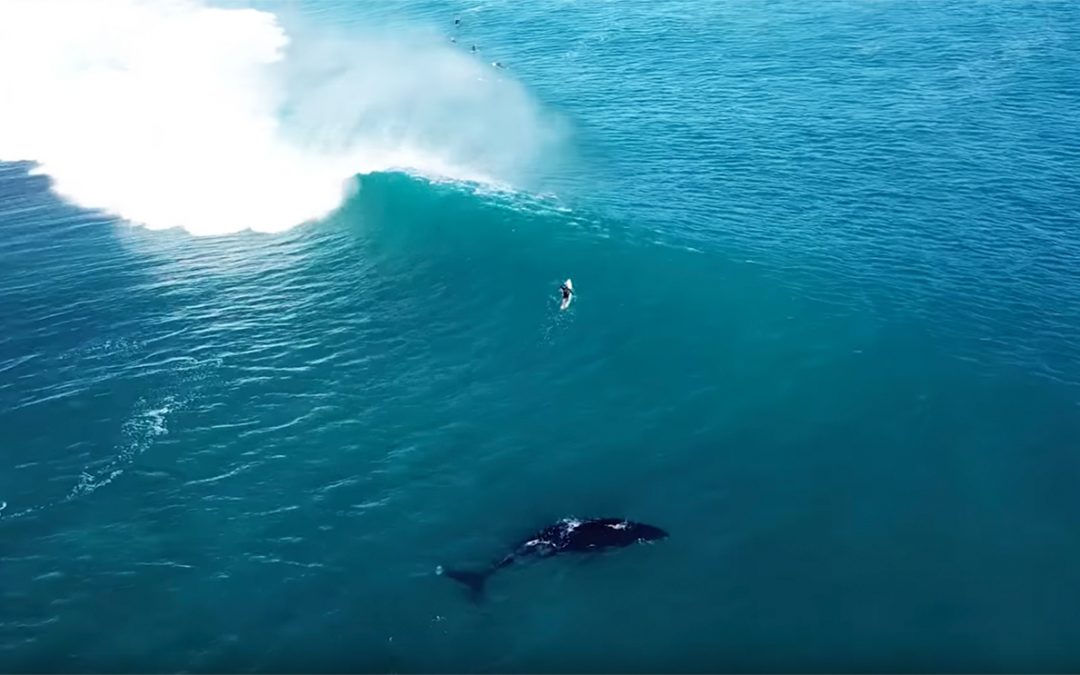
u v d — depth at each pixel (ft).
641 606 80.79
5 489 94.89
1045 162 165.99
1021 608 80.02
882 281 125.59
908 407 102.17
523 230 134.92
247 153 164.25
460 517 90.17
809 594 81.51
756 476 93.86
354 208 144.66
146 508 92.32
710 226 139.85
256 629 79.61
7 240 143.64
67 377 111.14
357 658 76.84
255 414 104.22
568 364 110.42
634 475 94.53
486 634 78.79
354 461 97.45
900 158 168.14
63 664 76.79
